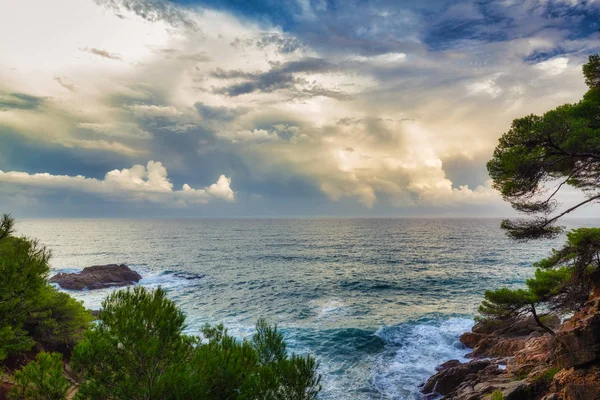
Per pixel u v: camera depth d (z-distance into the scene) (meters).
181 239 170.25
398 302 46.62
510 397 14.22
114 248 123.94
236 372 8.18
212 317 40.09
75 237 180.38
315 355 28.55
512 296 18.09
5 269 8.73
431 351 29.06
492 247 123.06
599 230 14.48
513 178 13.56
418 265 80.81
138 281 62.16
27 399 8.18
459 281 60.19
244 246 133.62
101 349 7.96
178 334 8.66
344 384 23.53
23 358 16.48
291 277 66.69
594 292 16.50
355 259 93.38
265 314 41.31
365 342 31.16
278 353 10.59
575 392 11.37
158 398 7.36
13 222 9.51
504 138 13.95
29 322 17.66
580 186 15.49
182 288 56.91
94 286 54.12
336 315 40.56
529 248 118.00
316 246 132.75
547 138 12.70
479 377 19.98
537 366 16.84
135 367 8.09
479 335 29.14
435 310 41.84
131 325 7.99
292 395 8.69
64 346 19.55
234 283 61.09
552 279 17.75
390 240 160.00
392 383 23.56
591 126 13.20
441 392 21.31
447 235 192.75
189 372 7.95
